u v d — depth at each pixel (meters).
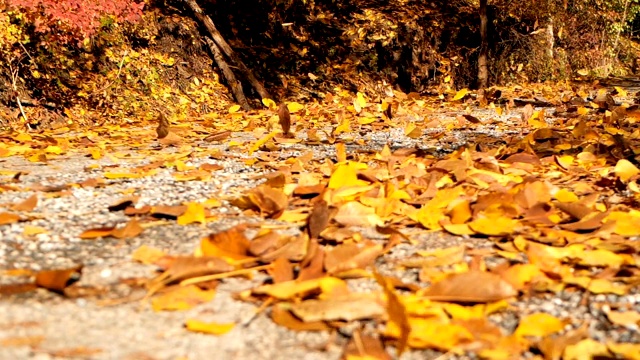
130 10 4.08
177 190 1.80
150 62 4.36
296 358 1.05
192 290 1.19
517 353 1.06
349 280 1.25
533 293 1.22
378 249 1.27
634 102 4.17
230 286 1.24
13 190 1.78
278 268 1.23
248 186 1.85
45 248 1.38
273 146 2.55
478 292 1.14
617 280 1.26
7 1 3.61
